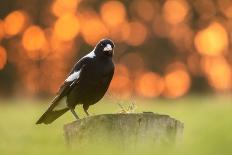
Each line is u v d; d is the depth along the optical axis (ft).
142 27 166.50
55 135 58.13
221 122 58.70
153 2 166.81
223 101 76.84
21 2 160.66
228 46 160.76
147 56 163.73
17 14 160.76
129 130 34.32
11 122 70.18
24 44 159.84
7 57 157.48
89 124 34.65
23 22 161.07
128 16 167.43
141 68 163.02
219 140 43.32
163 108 79.46
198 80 158.10
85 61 44.29
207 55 160.97
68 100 44.75
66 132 35.42
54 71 159.22
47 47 161.27
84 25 167.53
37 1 162.09
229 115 63.46
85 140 34.76
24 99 110.52
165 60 162.61
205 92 152.97
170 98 102.68
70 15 165.78
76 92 44.42
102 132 34.50
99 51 44.32
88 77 44.11
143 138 34.30
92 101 45.19
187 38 162.50
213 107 70.18
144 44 164.86
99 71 44.09
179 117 69.46
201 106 77.15
